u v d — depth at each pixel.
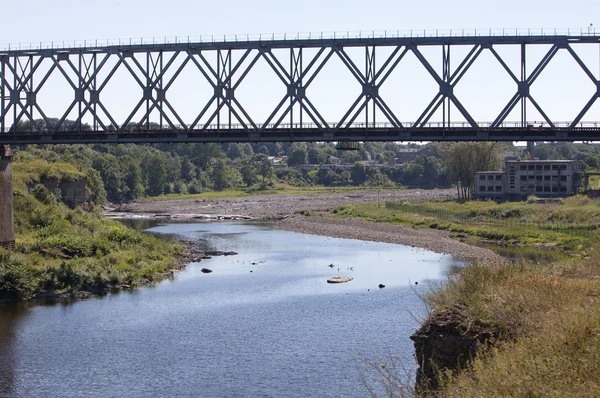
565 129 58.16
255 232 124.44
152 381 37.31
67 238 73.56
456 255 88.31
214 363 40.16
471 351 23.31
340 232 121.19
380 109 60.47
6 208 70.06
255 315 52.41
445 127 59.38
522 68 58.72
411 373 35.75
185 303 57.00
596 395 15.95
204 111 63.09
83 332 47.50
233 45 63.03
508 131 58.84
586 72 58.06
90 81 66.44
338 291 62.06
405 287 63.41
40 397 35.16
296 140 61.84
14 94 68.75
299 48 61.81
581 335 19.27
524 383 16.92
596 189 139.25
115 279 64.25
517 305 23.56
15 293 57.84
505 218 125.31
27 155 132.12
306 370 38.16
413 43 59.84
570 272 31.72
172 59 64.50
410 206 156.75
